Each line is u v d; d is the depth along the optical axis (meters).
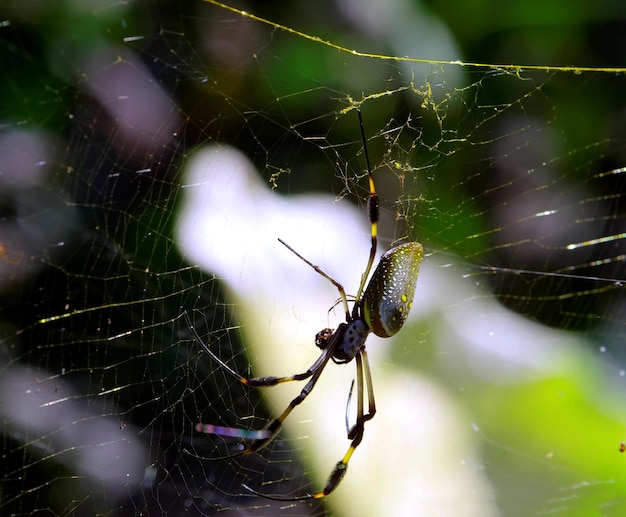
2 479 0.50
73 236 0.53
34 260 0.53
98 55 0.57
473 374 0.56
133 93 0.57
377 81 0.54
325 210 0.55
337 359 0.48
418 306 0.57
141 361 0.50
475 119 0.53
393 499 0.53
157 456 0.49
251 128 0.56
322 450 0.53
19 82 0.55
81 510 0.49
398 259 0.46
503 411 0.55
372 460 0.54
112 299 0.52
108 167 0.55
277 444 0.52
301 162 0.55
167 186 0.54
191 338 0.49
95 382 0.50
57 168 0.55
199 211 0.52
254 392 0.51
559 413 0.55
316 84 0.57
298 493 0.52
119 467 0.49
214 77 0.57
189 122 0.56
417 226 0.54
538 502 0.53
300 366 0.52
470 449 0.55
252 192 0.54
